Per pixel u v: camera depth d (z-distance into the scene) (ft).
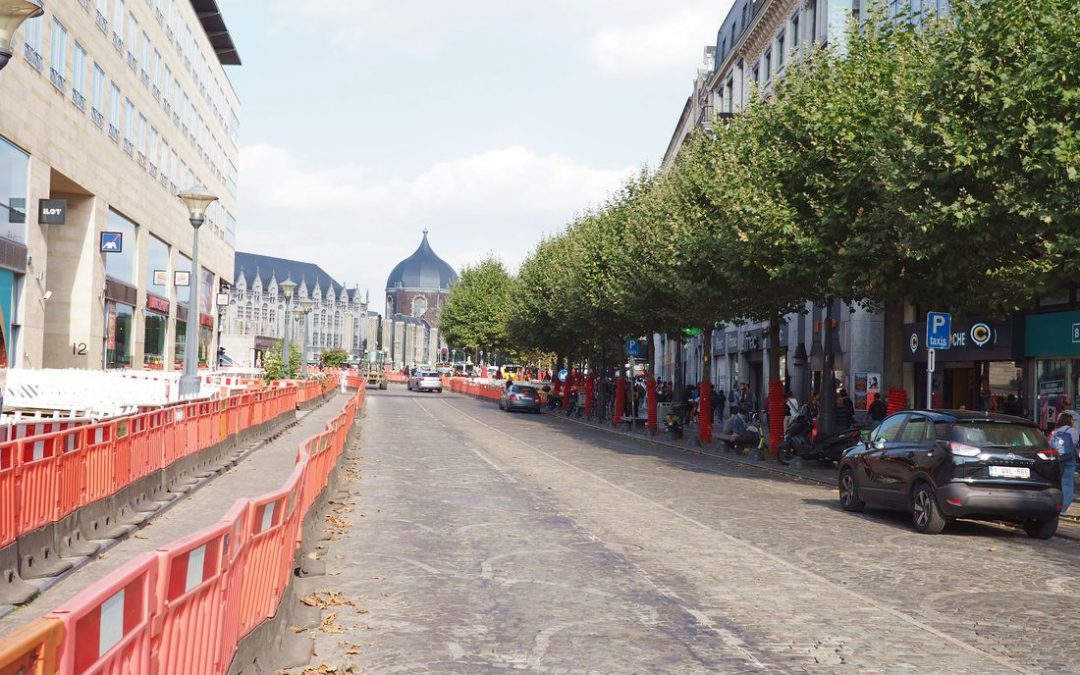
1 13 34.27
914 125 53.78
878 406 99.96
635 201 130.72
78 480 34.78
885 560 37.24
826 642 24.39
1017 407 83.97
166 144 167.94
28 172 100.12
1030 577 34.60
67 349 122.83
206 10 208.33
